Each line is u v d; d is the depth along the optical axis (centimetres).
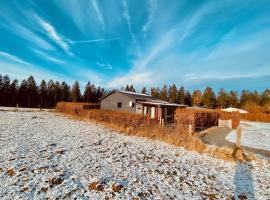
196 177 674
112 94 3219
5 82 6019
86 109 2628
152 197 499
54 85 7550
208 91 8538
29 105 6384
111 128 1616
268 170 817
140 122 1592
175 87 8788
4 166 593
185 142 1160
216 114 2844
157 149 1023
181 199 504
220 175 721
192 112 2064
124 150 938
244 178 712
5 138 953
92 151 863
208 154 999
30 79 6575
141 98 3064
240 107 8750
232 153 977
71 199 445
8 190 459
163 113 3038
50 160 688
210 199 519
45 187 489
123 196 486
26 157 694
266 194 584
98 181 549
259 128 2798
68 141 1019
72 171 607
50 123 1739
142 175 640
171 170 719
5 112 2597
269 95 8594
